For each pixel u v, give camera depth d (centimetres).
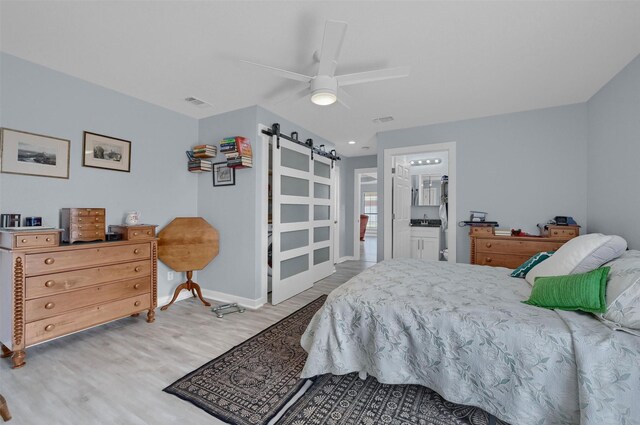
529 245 297
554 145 316
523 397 126
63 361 209
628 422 107
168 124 337
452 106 317
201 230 337
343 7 163
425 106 318
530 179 326
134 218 286
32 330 204
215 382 183
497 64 227
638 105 213
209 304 334
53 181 245
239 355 217
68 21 179
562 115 312
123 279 259
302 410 157
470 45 201
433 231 503
